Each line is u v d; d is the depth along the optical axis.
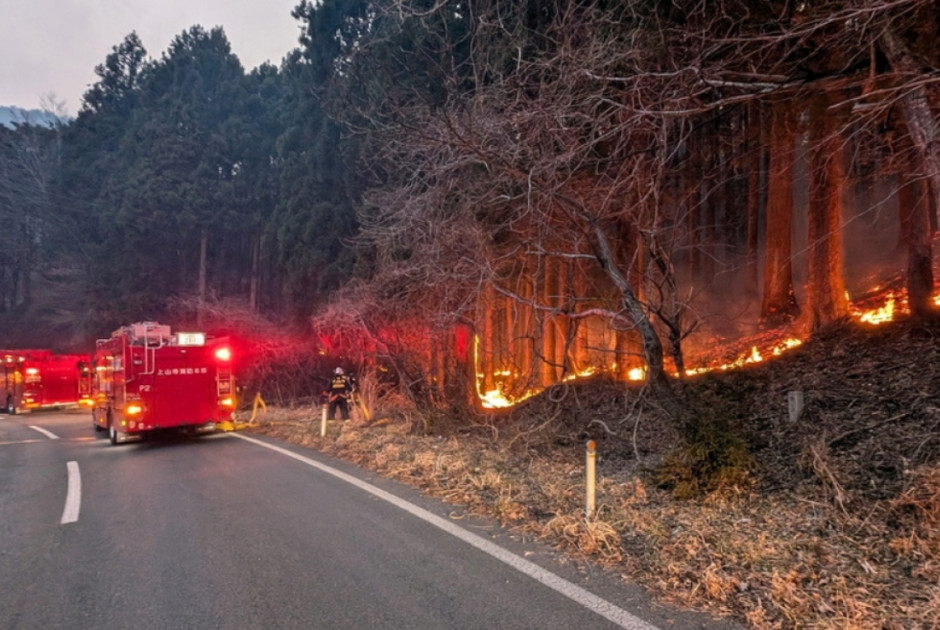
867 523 4.91
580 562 4.87
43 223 50.09
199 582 4.72
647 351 7.95
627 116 7.18
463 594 4.30
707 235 17.06
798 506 5.48
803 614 3.76
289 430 14.53
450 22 11.97
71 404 25.94
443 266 10.23
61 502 7.67
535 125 7.46
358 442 11.55
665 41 6.95
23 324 49.81
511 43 8.85
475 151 7.66
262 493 7.74
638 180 8.08
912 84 4.82
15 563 5.34
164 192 33.25
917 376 7.23
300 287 23.61
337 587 4.52
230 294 34.84
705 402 8.44
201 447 12.36
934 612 3.64
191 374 13.40
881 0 4.85
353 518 6.38
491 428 10.93
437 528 5.92
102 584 4.75
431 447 10.35
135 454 11.73
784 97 8.55
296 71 32.56
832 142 8.36
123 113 47.03
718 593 4.10
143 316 32.72
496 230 10.24
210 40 42.34
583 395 11.40
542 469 8.18
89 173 44.16
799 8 6.50
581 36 8.23
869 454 5.96
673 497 6.25
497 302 13.30
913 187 9.70
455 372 12.71
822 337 9.83
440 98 12.38
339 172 23.16
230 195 35.16
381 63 13.30
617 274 8.21
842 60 6.75
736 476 6.09
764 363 9.85
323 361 22.73
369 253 17.62
